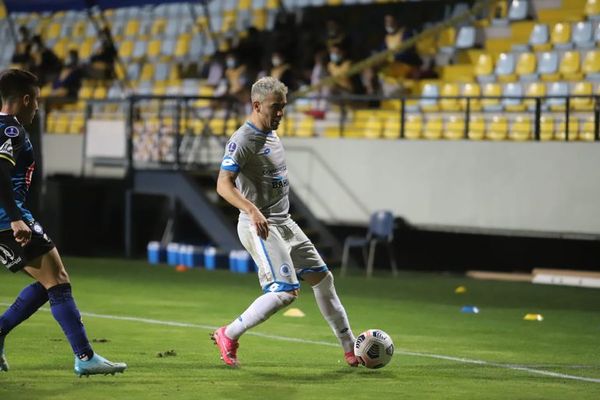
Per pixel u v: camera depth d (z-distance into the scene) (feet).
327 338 89.15
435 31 177.78
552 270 156.97
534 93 171.73
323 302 71.15
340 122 173.68
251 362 74.49
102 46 217.15
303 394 61.93
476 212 157.17
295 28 197.57
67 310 62.69
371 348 71.05
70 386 62.69
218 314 107.45
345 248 161.07
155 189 174.70
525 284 150.51
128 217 176.96
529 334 97.66
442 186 159.74
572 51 174.60
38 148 178.40
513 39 184.14
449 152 159.22
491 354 83.15
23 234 59.67
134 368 70.38
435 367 74.64
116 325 96.32
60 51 238.48
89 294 124.06
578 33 176.96
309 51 192.75
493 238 171.53
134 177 176.65
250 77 194.90
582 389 66.33
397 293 134.92
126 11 235.81
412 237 176.35
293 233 69.56
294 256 69.82
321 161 169.48
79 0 197.26
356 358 71.67
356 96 164.66
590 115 163.02
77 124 209.05
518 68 177.58
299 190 171.53
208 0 214.90
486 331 99.25
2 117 60.85
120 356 76.28
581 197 149.69
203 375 68.08
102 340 84.84
